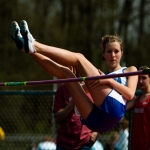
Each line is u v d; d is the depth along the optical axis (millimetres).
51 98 23234
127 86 14852
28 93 20375
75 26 55281
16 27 13523
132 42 58406
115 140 20844
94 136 17328
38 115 23484
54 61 14008
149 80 17984
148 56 57219
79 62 14172
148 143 17516
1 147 23391
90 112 14555
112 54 15578
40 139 23266
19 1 55625
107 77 13234
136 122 17828
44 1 58250
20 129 23688
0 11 53750
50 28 56219
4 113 24109
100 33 54719
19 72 54562
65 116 17125
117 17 54656
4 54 54375
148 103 17641
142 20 58000
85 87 16188
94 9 55219
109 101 14250
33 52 13742
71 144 17156
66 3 57500
